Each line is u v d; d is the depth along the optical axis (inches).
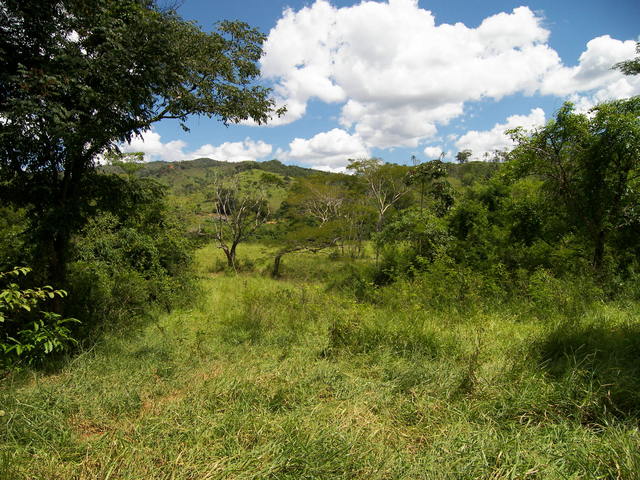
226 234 903.7
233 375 156.9
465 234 491.5
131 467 92.0
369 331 202.8
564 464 89.3
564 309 252.7
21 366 171.3
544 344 168.6
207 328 269.4
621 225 358.0
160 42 215.8
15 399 126.4
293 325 254.5
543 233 427.8
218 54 263.6
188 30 238.8
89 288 273.4
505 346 181.9
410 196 1019.3
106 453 100.0
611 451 91.0
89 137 199.0
